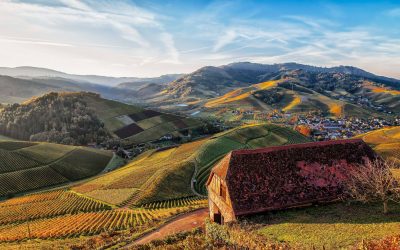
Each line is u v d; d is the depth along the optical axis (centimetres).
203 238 3225
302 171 3797
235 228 3006
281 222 3155
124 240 4450
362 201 3506
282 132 16012
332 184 3719
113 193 9106
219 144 12750
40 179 12162
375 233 2577
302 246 2419
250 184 3603
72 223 6512
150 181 9431
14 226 7088
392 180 3441
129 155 16350
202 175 9875
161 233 4597
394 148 12694
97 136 18712
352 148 4122
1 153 13150
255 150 3934
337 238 2548
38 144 14988
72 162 13788
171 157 12731
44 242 5300
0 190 11125
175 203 7725
